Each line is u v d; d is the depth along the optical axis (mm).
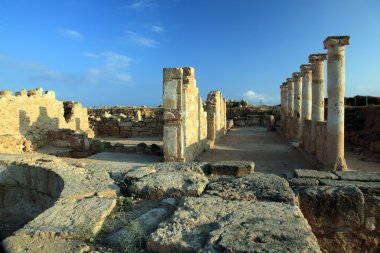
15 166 9102
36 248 3697
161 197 5672
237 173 7035
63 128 20188
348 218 5395
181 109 11906
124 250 3770
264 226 3879
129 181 6434
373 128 21672
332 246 5480
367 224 5492
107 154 14227
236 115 46094
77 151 16250
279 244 3404
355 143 20516
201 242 3641
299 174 6629
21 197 9016
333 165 11977
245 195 5230
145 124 25141
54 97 19750
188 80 13086
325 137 13039
